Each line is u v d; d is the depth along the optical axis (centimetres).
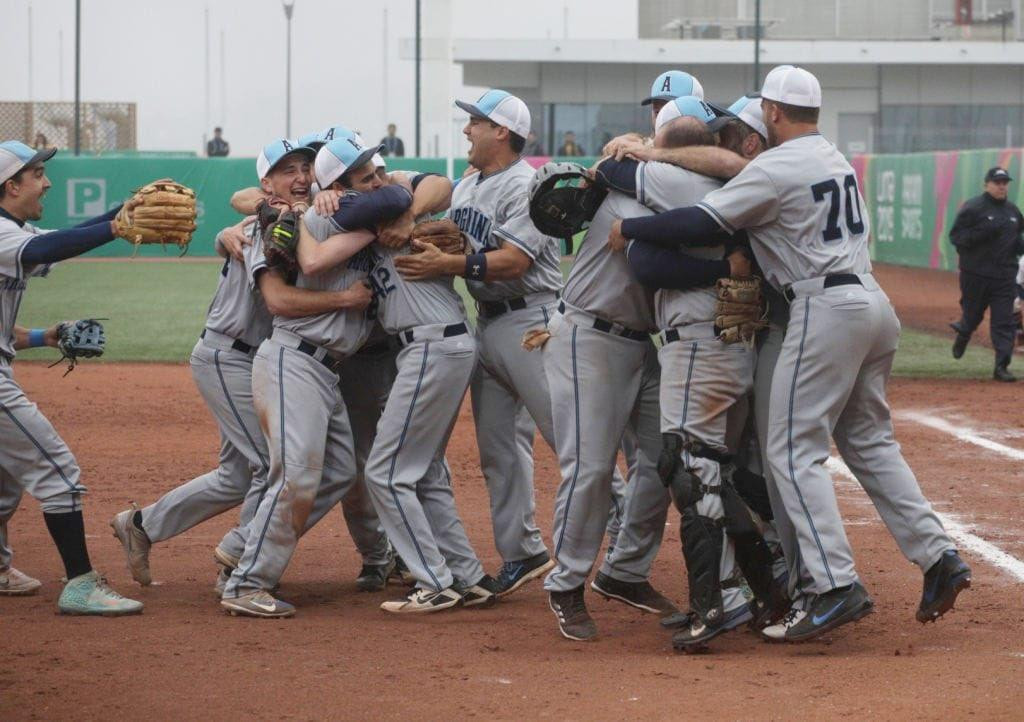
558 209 1861
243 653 1828
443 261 1998
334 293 2019
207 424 3953
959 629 1966
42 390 4588
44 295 7956
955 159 8906
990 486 3092
